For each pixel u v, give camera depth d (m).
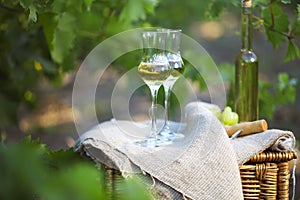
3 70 2.55
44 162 1.43
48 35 2.08
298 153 1.71
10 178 0.59
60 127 3.54
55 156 1.51
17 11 2.02
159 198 1.57
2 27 2.43
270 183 1.66
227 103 2.11
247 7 1.85
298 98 3.92
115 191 1.59
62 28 2.11
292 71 4.41
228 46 5.01
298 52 2.01
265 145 1.64
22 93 2.66
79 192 0.58
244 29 1.85
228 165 1.60
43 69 2.53
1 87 2.61
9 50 2.45
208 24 5.11
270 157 1.65
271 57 4.61
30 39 2.47
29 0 1.63
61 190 0.59
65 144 3.28
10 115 2.62
